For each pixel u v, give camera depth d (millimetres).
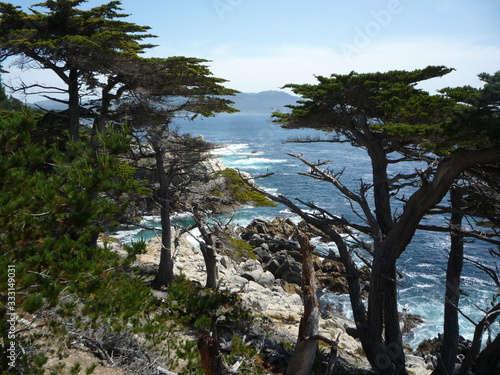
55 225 7883
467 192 12859
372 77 13695
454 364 14500
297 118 15078
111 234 37281
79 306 9586
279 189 64688
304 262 8406
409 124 11688
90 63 18219
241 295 24781
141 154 22266
